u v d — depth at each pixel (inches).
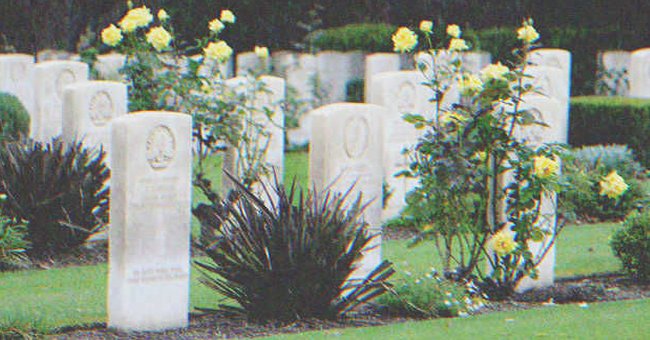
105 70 941.8
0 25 1270.9
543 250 502.6
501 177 481.1
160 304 426.9
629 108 896.9
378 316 444.1
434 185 470.0
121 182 418.6
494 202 479.2
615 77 1085.8
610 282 519.2
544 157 466.6
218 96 637.3
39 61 1069.8
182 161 429.7
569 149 500.7
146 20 602.2
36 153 580.7
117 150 419.5
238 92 674.2
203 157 624.4
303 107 1044.5
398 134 685.9
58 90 745.6
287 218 431.2
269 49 1194.6
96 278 529.3
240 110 610.5
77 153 587.8
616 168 778.2
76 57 1066.1
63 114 621.6
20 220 570.6
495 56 1109.7
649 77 1015.0
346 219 441.4
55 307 466.3
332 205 451.2
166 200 426.6
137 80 616.1
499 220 483.5
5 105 828.6
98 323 434.9
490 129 466.3
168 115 425.4
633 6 1148.5
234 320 438.9
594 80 1091.3
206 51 598.2
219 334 417.1
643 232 515.8
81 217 579.8
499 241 458.3
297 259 424.5
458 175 467.2
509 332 404.8
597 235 641.6
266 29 1186.0
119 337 413.4
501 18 1211.2
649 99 937.5
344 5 1242.0
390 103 681.0
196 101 602.2
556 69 765.9
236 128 606.5
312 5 1210.0
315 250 424.5
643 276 517.3
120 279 420.5
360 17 1243.2
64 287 508.1
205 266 434.0
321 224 432.5
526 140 481.4
